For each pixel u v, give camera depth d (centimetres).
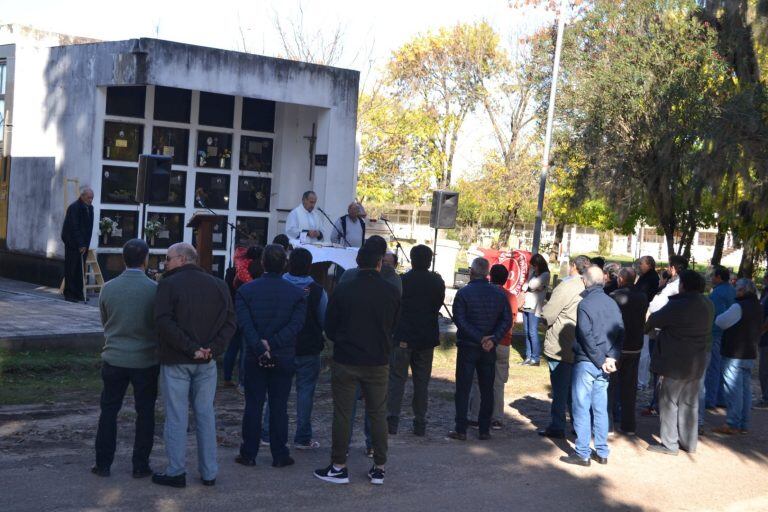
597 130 2522
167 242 1717
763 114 2248
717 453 991
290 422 971
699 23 2423
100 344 1192
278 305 736
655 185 2516
